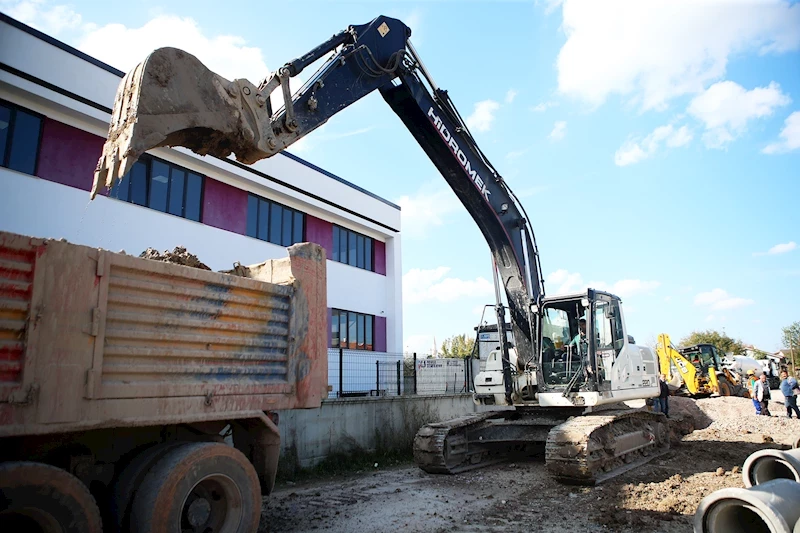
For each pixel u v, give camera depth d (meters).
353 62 7.41
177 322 4.74
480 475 9.92
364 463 11.63
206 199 14.88
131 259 4.45
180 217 14.03
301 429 10.76
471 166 9.59
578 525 6.51
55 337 3.95
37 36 11.02
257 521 5.16
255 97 6.00
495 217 9.96
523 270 10.51
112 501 4.55
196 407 4.77
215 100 5.55
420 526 6.53
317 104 6.77
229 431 5.99
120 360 4.34
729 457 11.38
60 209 11.47
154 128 5.02
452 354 41.97
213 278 5.04
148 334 4.52
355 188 19.73
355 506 7.59
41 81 11.01
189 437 5.28
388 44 8.00
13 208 10.73
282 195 17.02
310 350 5.95
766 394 17.95
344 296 19.27
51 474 3.81
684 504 7.14
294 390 5.73
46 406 3.84
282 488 9.21
